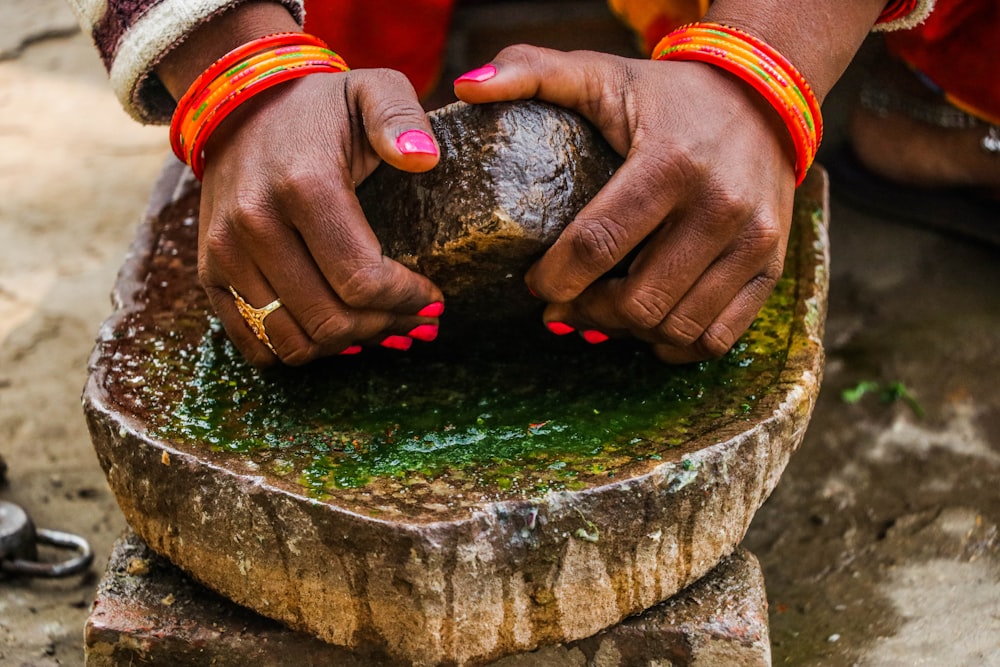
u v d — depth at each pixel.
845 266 1.16
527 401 0.85
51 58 1.57
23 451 1.04
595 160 0.83
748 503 0.84
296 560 0.81
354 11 1.12
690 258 0.81
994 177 1.14
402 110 0.81
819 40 0.85
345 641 0.82
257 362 0.86
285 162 0.81
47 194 1.29
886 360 1.08
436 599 0.79
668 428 0.83
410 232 0.83
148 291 0.92
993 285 1.14
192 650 0.83
